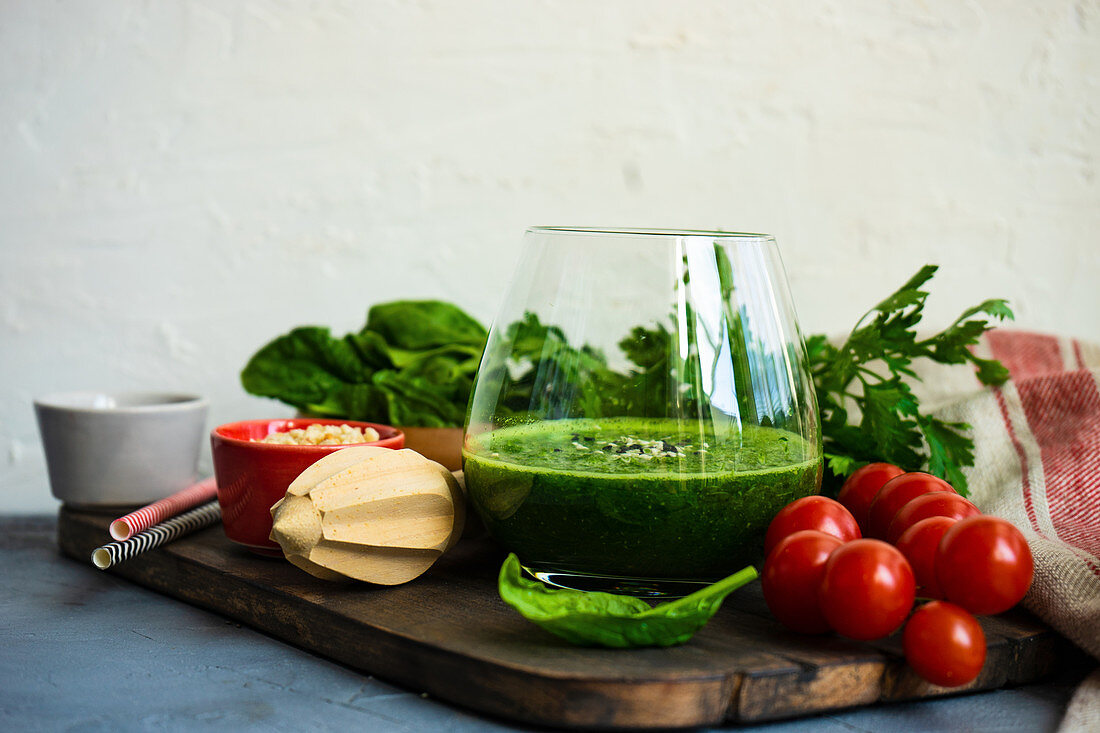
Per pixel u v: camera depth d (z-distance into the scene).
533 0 1.25
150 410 0.93
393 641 0.65
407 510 0.74
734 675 0.59
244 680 0.67
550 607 0.65
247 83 1.24
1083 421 0.92
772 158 1.28
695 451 0.67
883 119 1.28
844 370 0.89
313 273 1.27
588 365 0.70
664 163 1.27
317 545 0.71
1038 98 1.28
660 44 1.26
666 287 0.70
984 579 0.61
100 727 0.60
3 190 1.22
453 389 0.99
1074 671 0.72
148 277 1.26
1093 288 1.30
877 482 0.82
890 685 0.64
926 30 1.27
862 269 1.29
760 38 1.26
